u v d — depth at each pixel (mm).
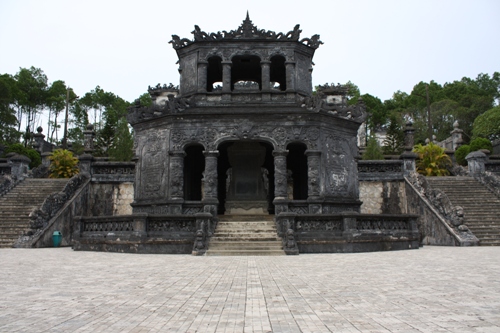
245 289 8086
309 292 7703
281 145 23172
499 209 25719
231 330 5082
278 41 25875
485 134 61625
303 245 17766
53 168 38375
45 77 87625
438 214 23703
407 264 12492
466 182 29859
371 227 18828
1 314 5930
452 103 78625
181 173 23234
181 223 18156
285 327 5195
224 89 25266
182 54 26703
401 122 78375
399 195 28406
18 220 24562
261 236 18672
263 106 24625
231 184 26828
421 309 6148
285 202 22359
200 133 23438
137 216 18109
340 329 5062
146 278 9695
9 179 29078
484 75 100375
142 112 24891
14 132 64250
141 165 24625
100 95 89125
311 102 23562
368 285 8469
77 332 4973
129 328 5164
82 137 80438
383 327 5129
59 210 24281
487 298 6965
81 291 7879
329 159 23531
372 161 28734
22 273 10648
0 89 62094
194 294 7551
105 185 28672
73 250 20000
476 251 17844
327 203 22781
